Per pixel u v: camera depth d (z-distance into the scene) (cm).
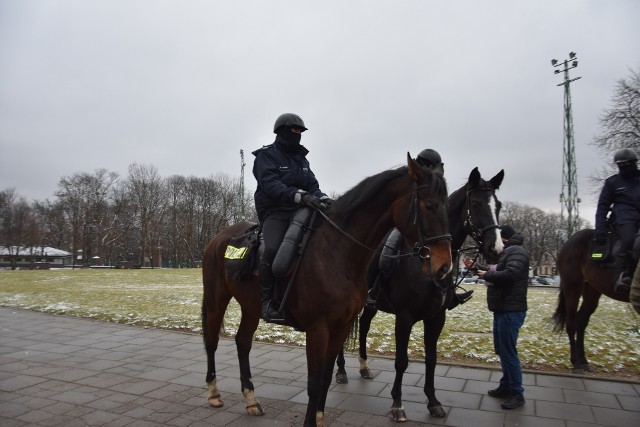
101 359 688
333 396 516
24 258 7381
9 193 7006
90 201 6650
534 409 469
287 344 796
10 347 773
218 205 7038
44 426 418
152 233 6688
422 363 662
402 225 355
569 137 3209
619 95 2386
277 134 431
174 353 729
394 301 462
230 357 701
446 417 447
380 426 424
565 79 3153
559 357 680
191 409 468
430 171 346
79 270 4225
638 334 862
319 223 390
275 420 439
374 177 377
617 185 555
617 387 542
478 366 629
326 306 356
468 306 1414
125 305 1333
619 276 529
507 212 7469
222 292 487
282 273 368
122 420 434
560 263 666
